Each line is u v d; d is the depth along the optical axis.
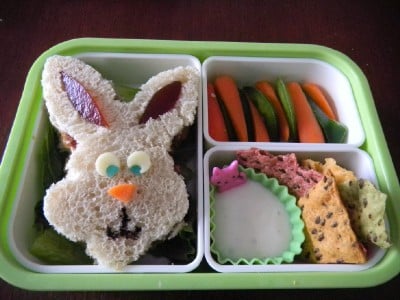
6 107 0.23
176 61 0.20
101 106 0.17
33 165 0.18
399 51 0.26
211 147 0.18
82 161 0.16
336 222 0.16
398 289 0.18
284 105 0.21
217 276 0.15
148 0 0.26
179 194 0.16
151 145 0.17
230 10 0.27
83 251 0.17
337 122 0.20
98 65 0.20
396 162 0.22
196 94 0.18
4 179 0.16
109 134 0.16
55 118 0.17
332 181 0.16
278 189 0.18
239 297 0.17
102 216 0.15
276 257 0.17
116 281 0.15
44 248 0.16
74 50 0.20
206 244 0.16
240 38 0.26
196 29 0.26
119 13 0.26
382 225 0.15
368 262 0.16
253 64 0.21
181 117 0.17
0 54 0.24
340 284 0.15
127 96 0.20
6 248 0.15
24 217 0.17
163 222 0.16
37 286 0.14
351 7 0.28
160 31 0.25
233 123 0.20
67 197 0.15
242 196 0.18
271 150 0.18
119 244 0.15
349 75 0.21
